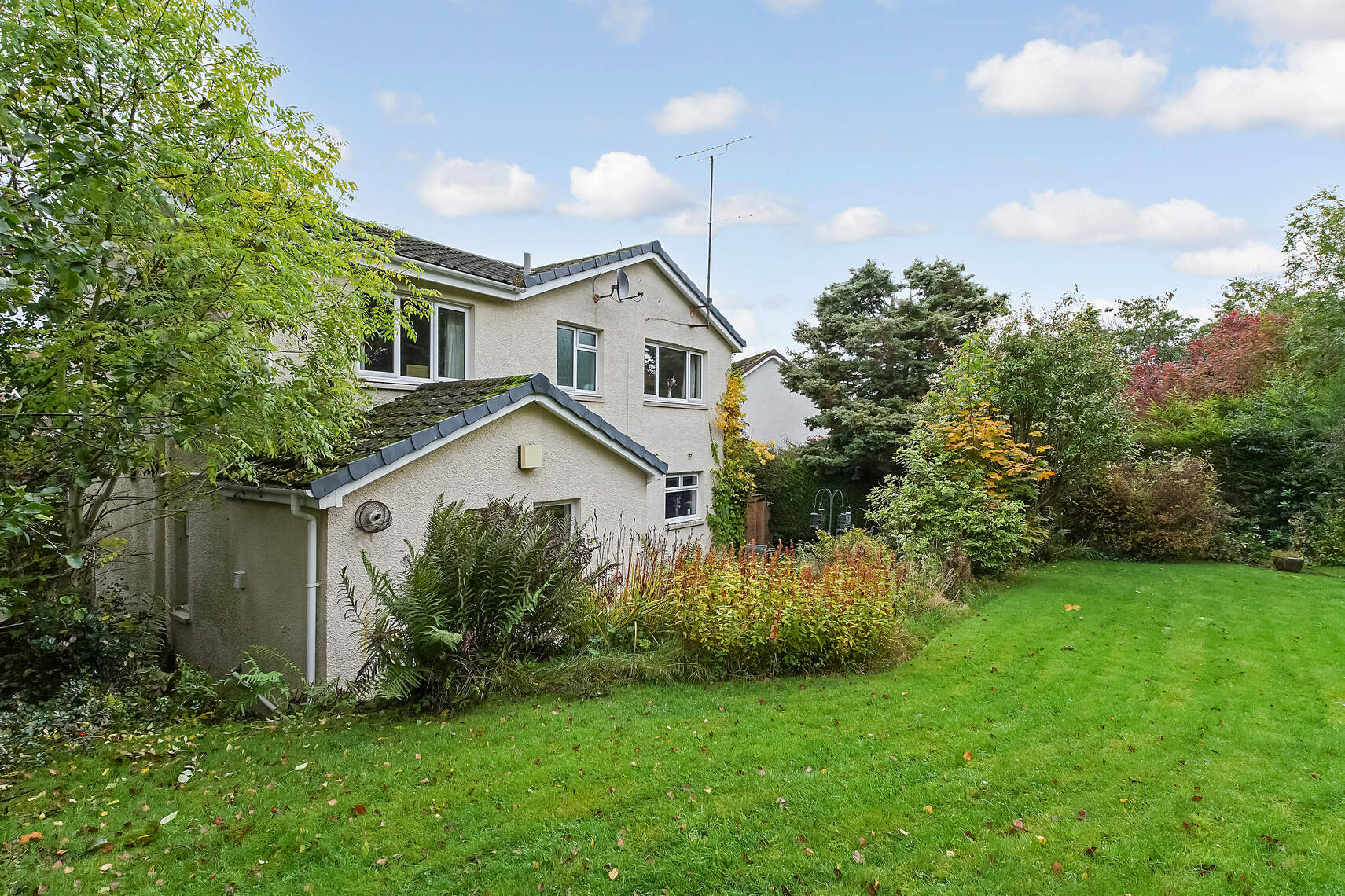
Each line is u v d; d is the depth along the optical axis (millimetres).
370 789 4309
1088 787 4309
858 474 20297
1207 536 13398
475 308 10750
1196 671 6711
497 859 3523
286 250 5520
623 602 7527
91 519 6531
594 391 13125
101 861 3537
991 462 11898
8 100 3787
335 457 6578
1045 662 7047
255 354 5219
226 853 3625
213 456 5637
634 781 4363
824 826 3826
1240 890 3254
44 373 4254
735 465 16578
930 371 20078
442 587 5793
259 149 5230
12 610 6121
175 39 4891
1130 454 13680
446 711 5715
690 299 15359
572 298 12406
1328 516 13484
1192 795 4180
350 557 6586
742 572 7461
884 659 7000
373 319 7301
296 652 6664
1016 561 12133
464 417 7195
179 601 8758
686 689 6332
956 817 3934
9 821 3986
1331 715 5523
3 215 3213
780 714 5582
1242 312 23641
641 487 9945
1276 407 15281
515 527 6320
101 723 5793
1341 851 3555
